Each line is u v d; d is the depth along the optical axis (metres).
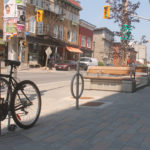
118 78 8.82
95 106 6.03
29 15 31.06
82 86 7.09
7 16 5.79
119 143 3.36
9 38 5.81
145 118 4.79
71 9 42.62
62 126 4.22
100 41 59.31
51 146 3.24
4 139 3.51
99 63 42.28
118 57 13.73
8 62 3.95
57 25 38.16
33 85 4.27
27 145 3.28
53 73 23.59
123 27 13.24
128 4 13.19
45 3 34.53
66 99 7.14
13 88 3.96
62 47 40.12
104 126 4.20
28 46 30.94
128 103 6.52
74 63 31.88
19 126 3.90
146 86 11.73
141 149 3.13
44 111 5.46
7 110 3.80
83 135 3.71
